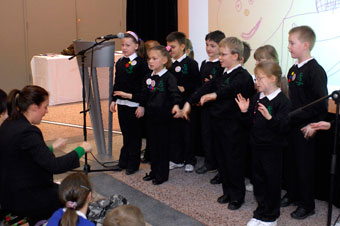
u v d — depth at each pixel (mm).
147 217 2814
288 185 2912
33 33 7516
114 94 3529
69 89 6707
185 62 3590
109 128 4098
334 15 3137
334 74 3201
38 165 2180
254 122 2566
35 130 2158
